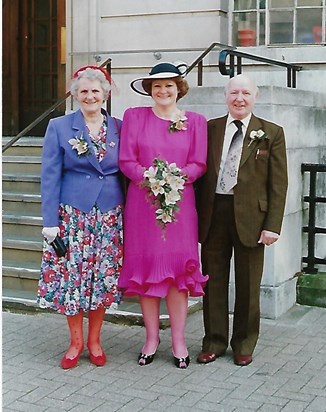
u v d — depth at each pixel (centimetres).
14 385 473
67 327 597
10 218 725
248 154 493
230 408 436
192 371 497
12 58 1087
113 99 932
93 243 496
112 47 939
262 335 575
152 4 915
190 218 497
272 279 616
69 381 480
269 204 497
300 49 833
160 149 488
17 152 860
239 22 886
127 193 504
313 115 696
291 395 456
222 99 619
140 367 505
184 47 903
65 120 499
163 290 489
